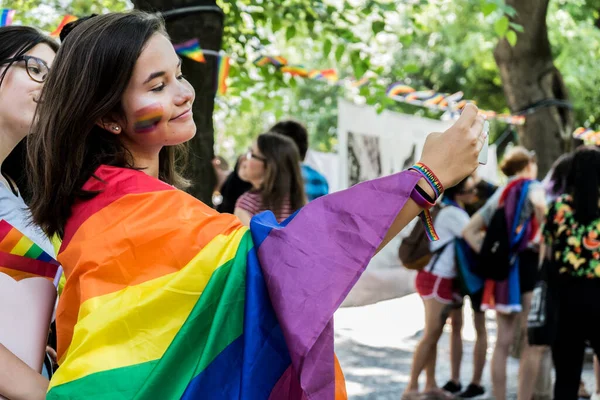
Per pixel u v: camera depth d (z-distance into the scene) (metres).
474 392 5.53
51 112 1.44
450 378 6.00
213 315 1.33
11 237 1.62
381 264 4.99
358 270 1.29
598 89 13.50
